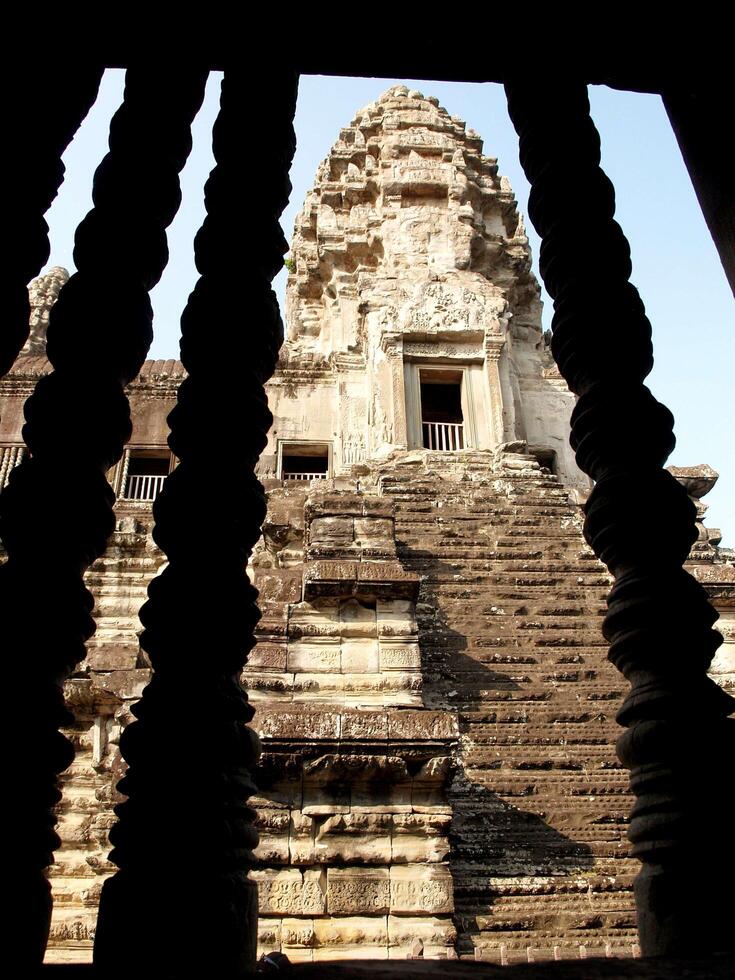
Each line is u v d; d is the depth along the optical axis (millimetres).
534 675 12719
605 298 4867
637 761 3676
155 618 3906
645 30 5562
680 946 3131
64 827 9914
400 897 7879
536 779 10680
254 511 4363
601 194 5348
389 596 10898
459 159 28656
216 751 3553
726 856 3279
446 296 25172
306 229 30703
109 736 10305
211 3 5367
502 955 8156
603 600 14844
